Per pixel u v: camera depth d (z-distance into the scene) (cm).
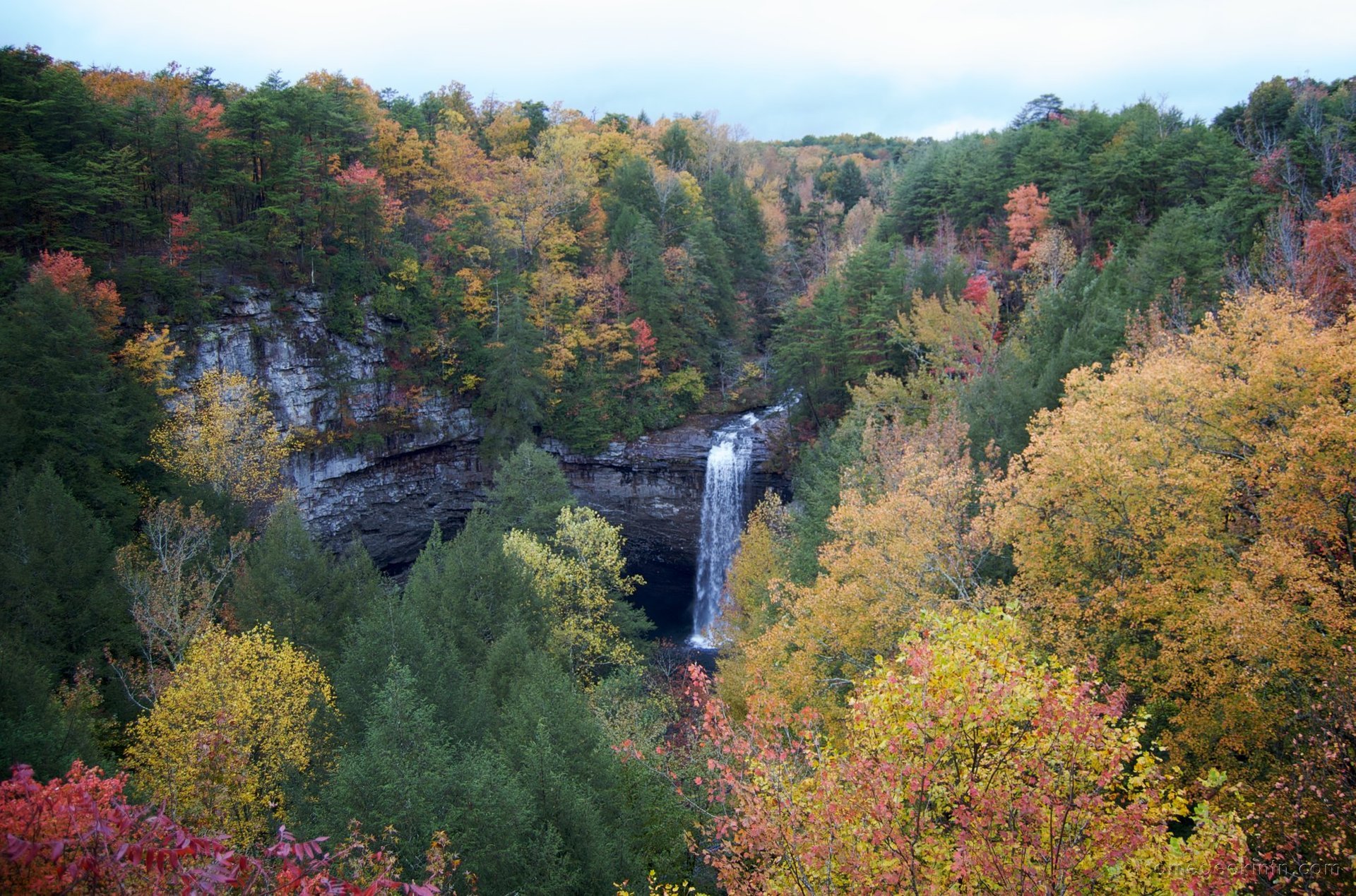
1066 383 2267
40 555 2897
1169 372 1883
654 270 6625
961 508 2369
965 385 3925
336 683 2588
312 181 5191
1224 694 1544
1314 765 1265
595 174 8369
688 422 6675
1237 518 1859
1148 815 945
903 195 7650
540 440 6450
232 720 1789
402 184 6881
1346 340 1748
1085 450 1819
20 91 4556
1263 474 1688
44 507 3025
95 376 3784
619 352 6500
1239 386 1781
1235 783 1473
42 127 4597
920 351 4928
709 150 10669
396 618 2742
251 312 5062
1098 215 5791
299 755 2327
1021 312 5041
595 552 4416
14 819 679
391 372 5875
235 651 2538
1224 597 1527
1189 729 1548
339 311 5578
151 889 731
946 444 3006
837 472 3900
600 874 1834
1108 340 3316
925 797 961
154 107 5231
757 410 6800
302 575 3353
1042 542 1923
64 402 3631
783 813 1083
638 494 6506
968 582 2205
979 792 916
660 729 2989
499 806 1823
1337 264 3014
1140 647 1748
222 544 3853
